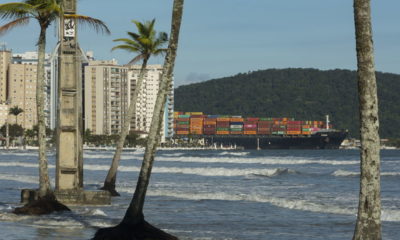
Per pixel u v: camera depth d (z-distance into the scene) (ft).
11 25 104.58
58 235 79.20
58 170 116.06
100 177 239.50
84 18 110.01
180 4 72.33
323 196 146.61
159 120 73.20
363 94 52.44
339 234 86.22
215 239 81.00
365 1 52.47
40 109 106.83
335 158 532.32
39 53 105.70
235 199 138.21
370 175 52.54
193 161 468.34
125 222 73.00
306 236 84.33
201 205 126.93
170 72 72.79
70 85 113.19
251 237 82.99
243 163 420.77
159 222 99.81
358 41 52.60
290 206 123.34
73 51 112.27
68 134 115.24
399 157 611.88
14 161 438.40
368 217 52.65
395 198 139.54
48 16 104.83
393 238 82.43
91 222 92.99
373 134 52.39
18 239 75.36
